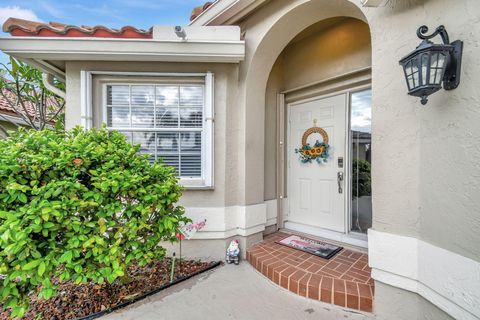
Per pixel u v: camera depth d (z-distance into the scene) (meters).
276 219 3.91
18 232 1.51
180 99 3.28
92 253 1.82
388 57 1.83
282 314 2.03
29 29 2.75
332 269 2.55
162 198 2.23
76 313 2.01
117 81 3.14
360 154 3.24
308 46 3.64
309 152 3.73
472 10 1.31
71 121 3.06
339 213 3.38
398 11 1.77
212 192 3.19
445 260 1.47
